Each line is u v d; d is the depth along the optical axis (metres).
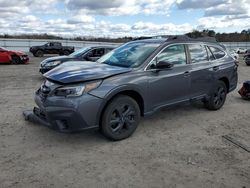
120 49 6.29
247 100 8.66
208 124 6.13
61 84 4.64
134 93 5.29
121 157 4.44
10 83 11.36
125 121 5.10
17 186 3.59
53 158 4.38
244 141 5.19
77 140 5.09
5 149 4.67
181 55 6.11
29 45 44.22
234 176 3.91
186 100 6.21
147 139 5.20
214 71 6.82
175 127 5.88
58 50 32.94
